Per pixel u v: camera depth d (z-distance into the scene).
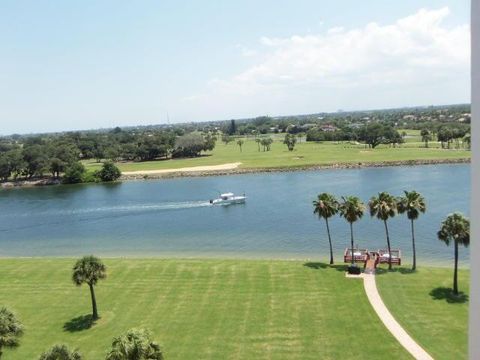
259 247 81.56
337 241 83.25
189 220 107.88
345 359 39.56
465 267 63.38
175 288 57.16
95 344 43.81
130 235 96.38
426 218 95.12
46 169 179.75
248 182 157.12
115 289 57.59
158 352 30.62
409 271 60.94
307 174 165.88
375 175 152.75
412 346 41.09
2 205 138.50
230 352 41.47
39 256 82.62
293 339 43.34
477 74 9.01
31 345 44.09
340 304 50.66
